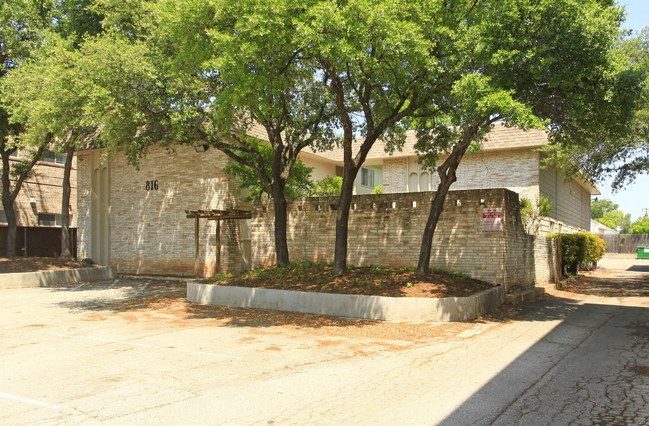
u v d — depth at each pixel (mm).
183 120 13453
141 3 15312
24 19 18594
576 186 32562
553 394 5734
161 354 7766
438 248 13953
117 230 23125
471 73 10602
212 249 19922
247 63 10469
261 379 6363
